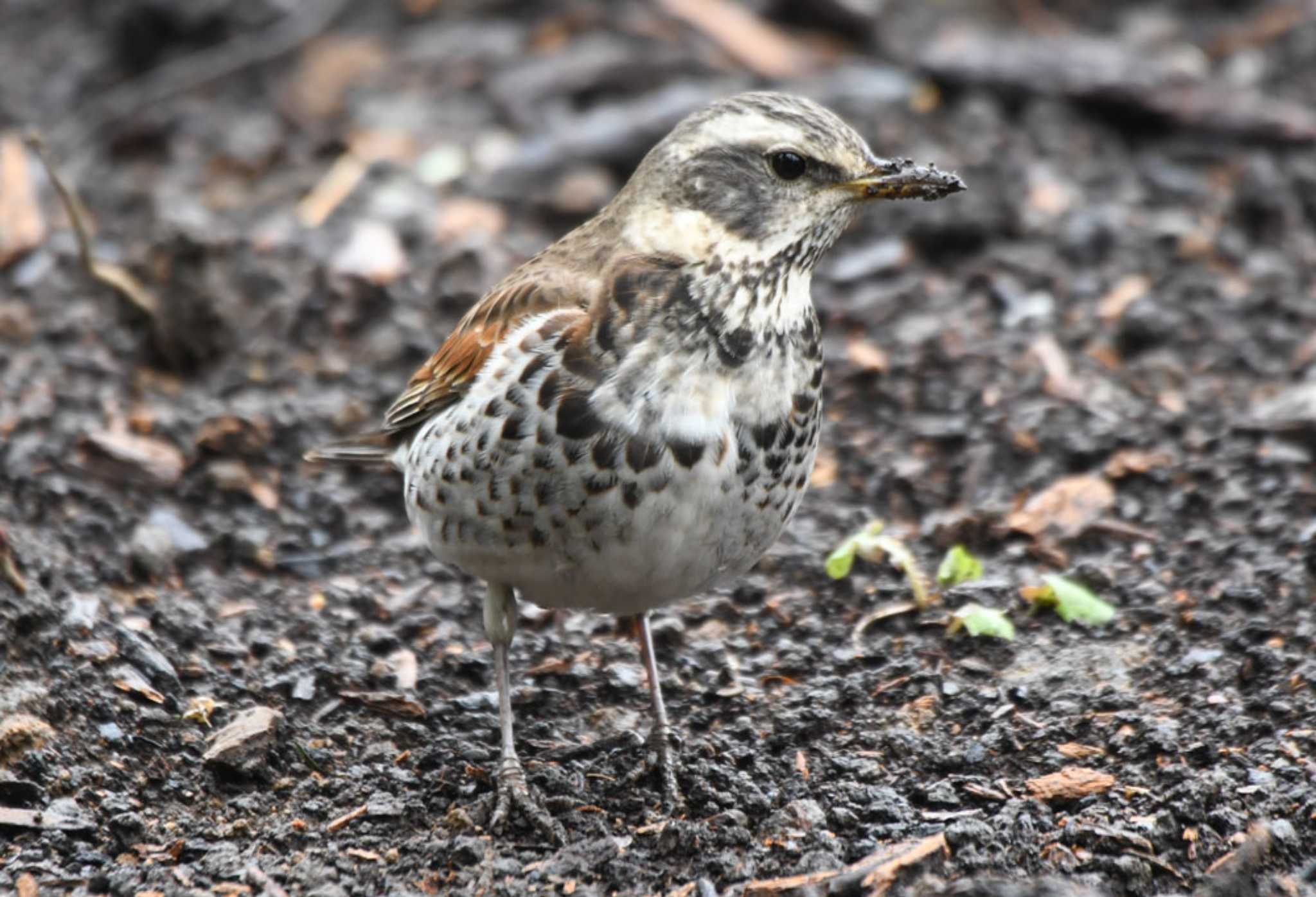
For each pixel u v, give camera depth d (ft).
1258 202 53.42
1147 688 33.86
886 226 53.06
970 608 35.88
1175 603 36.58
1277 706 32.42
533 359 27.91
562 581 29.25
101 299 49.93
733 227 29.09
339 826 30.07
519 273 31.12
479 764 32.42
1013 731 32.71
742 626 37.52
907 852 28.04
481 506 28.66
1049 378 45.91
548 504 28.07
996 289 49.96
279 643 36.29
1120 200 54.13
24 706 31.71
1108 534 39.68
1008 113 59.36
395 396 46.57
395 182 57.26
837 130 29.81
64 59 67.62
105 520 40.29
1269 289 49.65
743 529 28.91
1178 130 58.08
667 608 38.04
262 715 32.45
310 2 68.39
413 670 35.96
